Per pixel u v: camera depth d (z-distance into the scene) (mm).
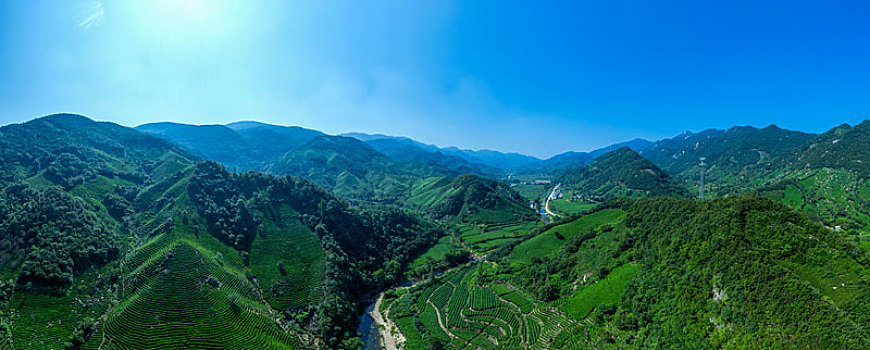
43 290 98938
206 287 112812
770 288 80938
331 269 143125
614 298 115375
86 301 103750
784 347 71438
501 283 152125
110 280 114250
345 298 135875
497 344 110438
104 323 99500
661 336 92750
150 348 93250
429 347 111875
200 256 124125
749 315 80625
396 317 134250
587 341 104188
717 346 81625
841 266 81250
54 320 94438
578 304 120875
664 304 100625
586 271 137625
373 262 176000
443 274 176125
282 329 112000
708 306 90188
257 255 143750
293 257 147500
